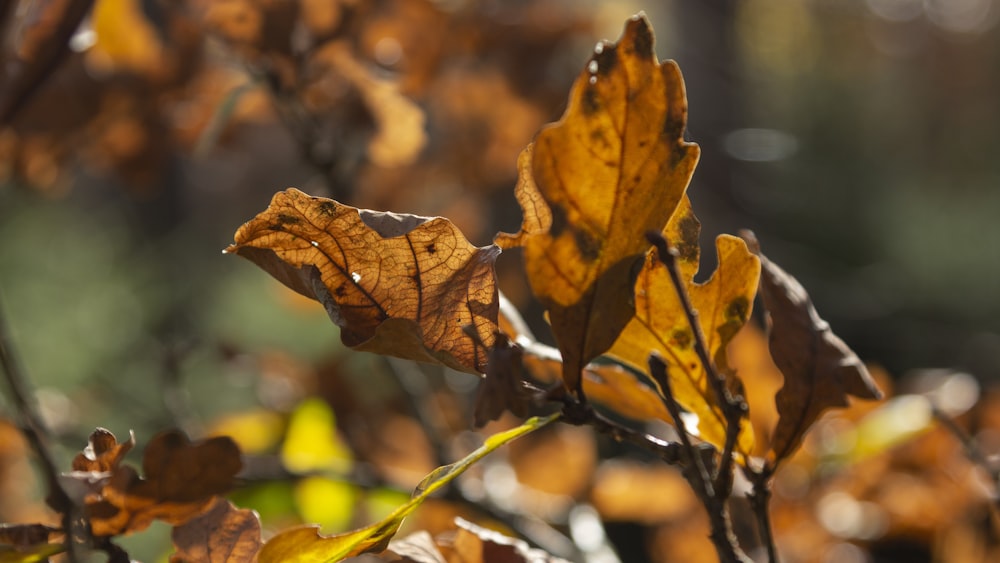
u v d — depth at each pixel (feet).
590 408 2.33
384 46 4.13
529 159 2.36
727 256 2.42
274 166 11.04
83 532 2.32
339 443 4.47
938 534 3.75
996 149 24.13
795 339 2.43
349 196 3.59
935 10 29.48
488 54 4.50
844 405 2.41
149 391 6.88
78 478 2.30
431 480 2.31
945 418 3.13
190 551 2.36
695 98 12.39
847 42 27.40
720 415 2.44
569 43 4.60
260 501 3.74
